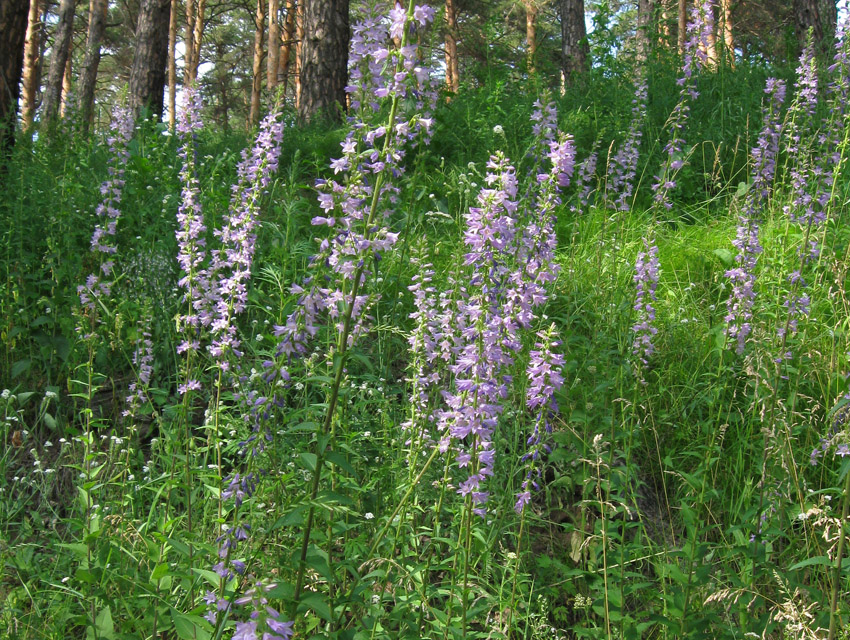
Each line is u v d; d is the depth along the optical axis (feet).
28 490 12.45
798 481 11.57
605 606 10.30
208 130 30.45
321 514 9.48
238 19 117.60
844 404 9.26
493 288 9.09
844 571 10.08
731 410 14.70
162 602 9.17
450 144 25.50
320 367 12.06
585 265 18.08
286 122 33.91
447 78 84.43
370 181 9.54
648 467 14.29
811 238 16.26
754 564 10.89
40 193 17.92
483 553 10.43
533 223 11.78
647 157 23.52
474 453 9.05
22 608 10.10
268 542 9.66
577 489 13.39
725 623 10.62
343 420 10.18
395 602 9.50
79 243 17.21
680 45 35.86
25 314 15.01
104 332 14.57
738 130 26.09
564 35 54.90
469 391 8.87
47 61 93.71
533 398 9.46
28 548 10.66
